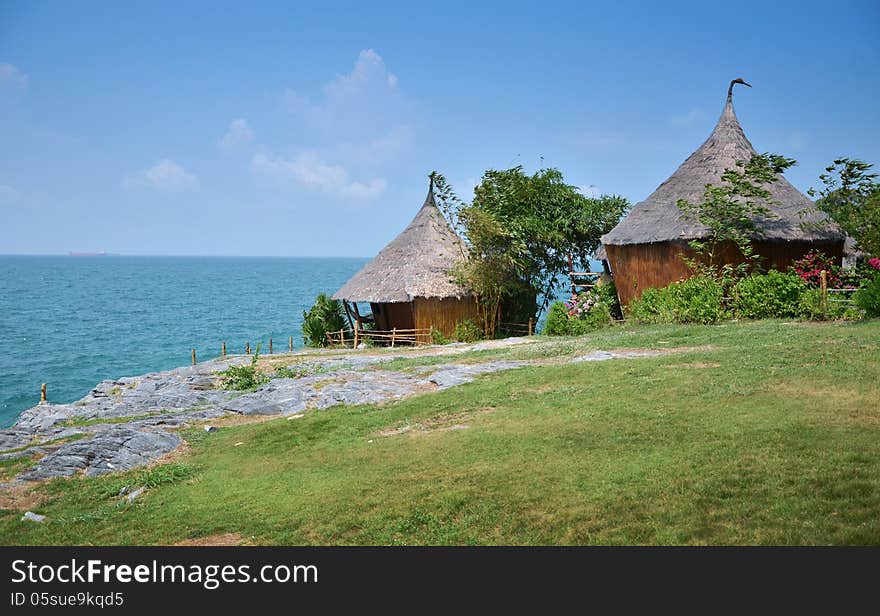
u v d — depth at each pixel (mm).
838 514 6309
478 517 7645
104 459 13414
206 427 15328
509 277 34875
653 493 7387
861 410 9070
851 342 13633
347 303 37750
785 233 23359
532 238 36031
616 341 18875
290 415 15570
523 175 36969
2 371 42188
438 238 35906
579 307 29359
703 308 21297
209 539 8555
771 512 6547
